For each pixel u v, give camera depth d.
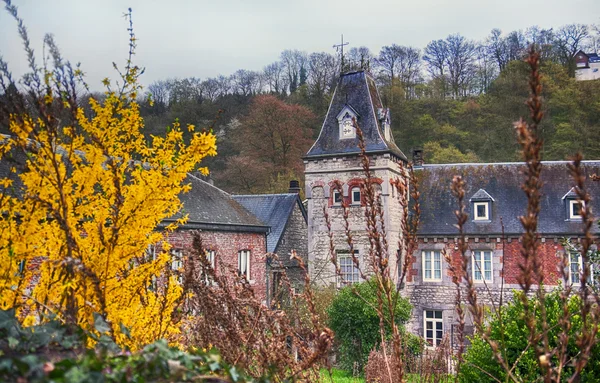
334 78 56.78
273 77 65.31
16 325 3.31
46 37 4.03
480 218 23.95
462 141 47.56
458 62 61.34
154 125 51.00
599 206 22.81
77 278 4.46
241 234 23.56
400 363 3.97
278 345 4.30
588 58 57.75
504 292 22.75
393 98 52.00
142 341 4.77
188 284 4.75
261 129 45.69
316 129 51.62
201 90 59.47
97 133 4.84
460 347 4.14
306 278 4.75
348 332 18.41
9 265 4.41
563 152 39.91
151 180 4.88
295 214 28.09
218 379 2.96
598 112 42.84
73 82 4.25
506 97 48.56
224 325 4.49
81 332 3.47
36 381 2.07
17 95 4.09
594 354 8.25
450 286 23.61
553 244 22.39
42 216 4.55
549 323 8.53
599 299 3.05
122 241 4.83
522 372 9.12
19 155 6.54
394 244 23.38
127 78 5.00
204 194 23.78
